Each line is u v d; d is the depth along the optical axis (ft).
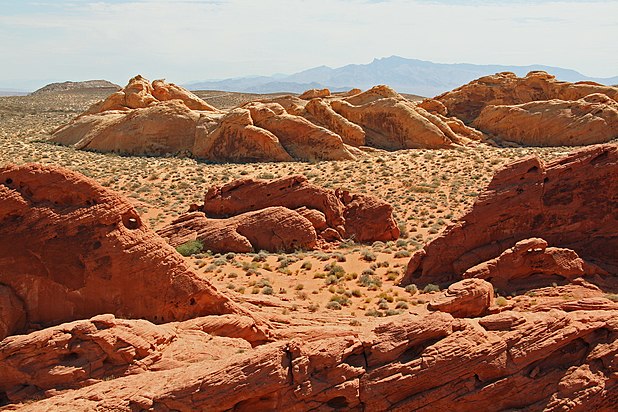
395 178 176.96
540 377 47.57
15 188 58.44
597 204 81.76
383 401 45.91
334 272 92.02
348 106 242.58
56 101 539.70
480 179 169.78
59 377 47.75
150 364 50.37
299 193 115.03
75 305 58.44
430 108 264.11
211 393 43.42
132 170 195.42
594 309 61.72
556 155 188.44
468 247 84.28
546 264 76.54
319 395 45.42
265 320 65.21
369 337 48.34
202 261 96.89
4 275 57.21
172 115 231.91
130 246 59.93
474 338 47.83
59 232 58.39
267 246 106.93
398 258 100.07
